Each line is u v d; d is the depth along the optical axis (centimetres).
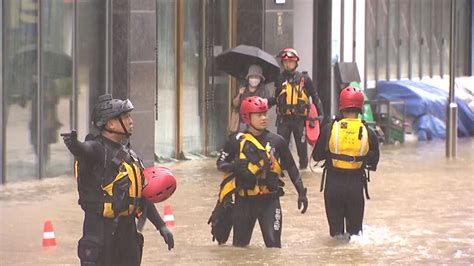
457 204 4497
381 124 6831
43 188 4875
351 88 3566
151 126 5425
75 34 5231
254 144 3259
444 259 3366
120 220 2464
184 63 5925
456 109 6191
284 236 3700
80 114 5288
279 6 6097
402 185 5025
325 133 3547
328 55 6569
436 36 7638
